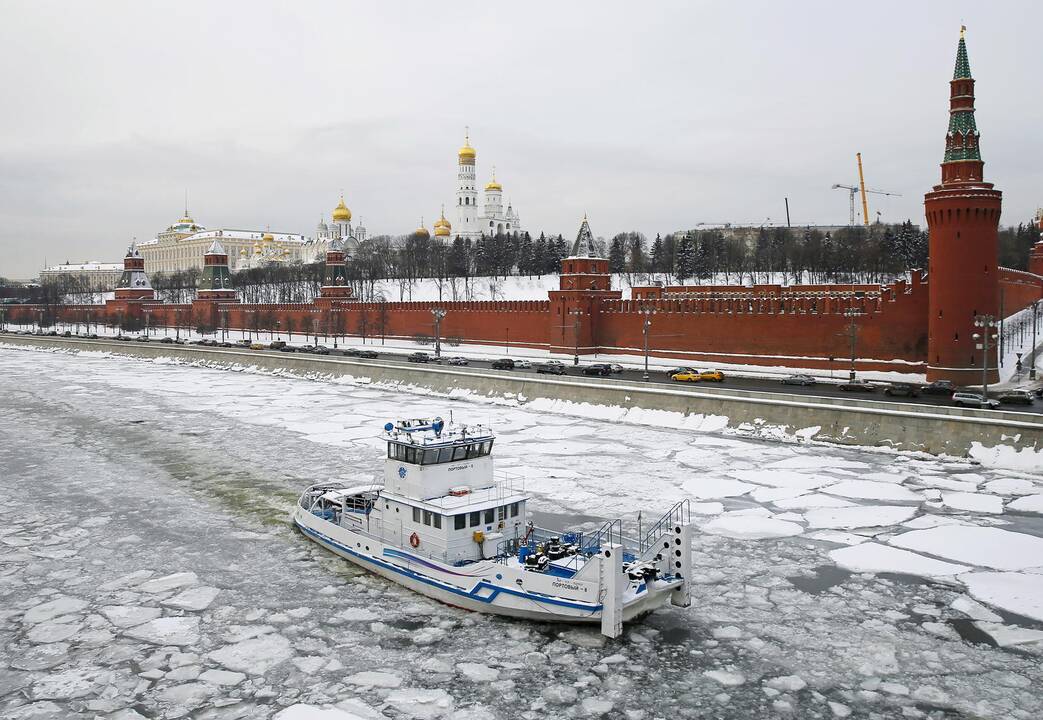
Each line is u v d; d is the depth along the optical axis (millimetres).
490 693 26062
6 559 38531
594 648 29094
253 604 33156
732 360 97438
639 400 74375
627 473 53531
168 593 34344
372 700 25656
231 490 51031
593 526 42219
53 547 40312
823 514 43812
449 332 136875
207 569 37188
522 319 123812
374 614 32125
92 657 28578
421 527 34688
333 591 34500
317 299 164000
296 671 27547
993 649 28609
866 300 86125
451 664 28000
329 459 59344
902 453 56688
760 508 45094
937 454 55375
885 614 31516
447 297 194500
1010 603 32219
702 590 34125
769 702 25422
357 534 37219
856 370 86500
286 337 169500
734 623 30984
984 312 74125
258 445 64625
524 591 30562
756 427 65375
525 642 29609
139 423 75562
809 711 24859
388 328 149625
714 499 47094
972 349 74250
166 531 42812
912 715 24594
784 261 181625
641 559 32312
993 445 53469
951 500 45656
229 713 24922
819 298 89562
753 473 52906
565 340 114938
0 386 104750
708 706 25234
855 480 50375
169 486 52156
